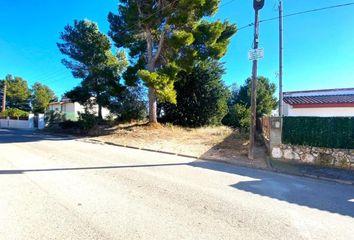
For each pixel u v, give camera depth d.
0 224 4.26
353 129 9.70
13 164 8.83
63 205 5.10
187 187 6.59
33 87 61.06
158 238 3.92
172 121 25.62
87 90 24.19
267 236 4.11
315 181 8.03
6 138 18.22
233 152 12.24
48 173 7.65
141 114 24.83
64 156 10.66
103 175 7.56
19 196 5.56
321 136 10.16
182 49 20.02
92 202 5.30
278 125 10.89
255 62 10.89
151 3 19.45
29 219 4.45
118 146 14.80
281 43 18.34
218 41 20.78
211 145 14.07
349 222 4.76
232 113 30.78
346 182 7.94
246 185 7.07
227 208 5.23
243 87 43.09
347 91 16.30
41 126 33.47
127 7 20.17
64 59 25.72
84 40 24.38
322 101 14.73
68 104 44.12
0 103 55.78
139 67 20.48
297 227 4.48
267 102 40.81
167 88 18.94
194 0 17.50
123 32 21.41
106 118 25.34
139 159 10.48
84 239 3.83
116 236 3.94
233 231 4.23
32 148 12.93
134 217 4.63
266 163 10.25
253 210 5.18
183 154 11.93
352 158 9.65
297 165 10.02
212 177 7.80
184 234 4.07
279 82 18.14
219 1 18.75
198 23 19.81
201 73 24.97
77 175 7.48
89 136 19.52
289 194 6.42
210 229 4.27
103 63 24.27
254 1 10.80
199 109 25.27
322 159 10.07
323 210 5.34
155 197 5.73
